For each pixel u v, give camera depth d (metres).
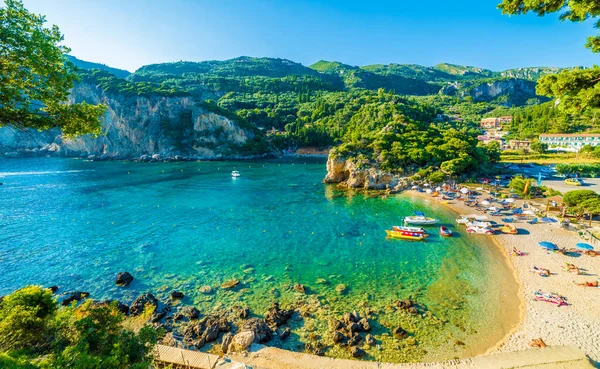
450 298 32.06
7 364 10.59
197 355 23.61
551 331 25.95
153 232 53.28
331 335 26.52
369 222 58.97
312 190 89.94
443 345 25.33
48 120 13.27
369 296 32.91
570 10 15.13
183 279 37.00
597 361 22.39
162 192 86.44
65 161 166.12
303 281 36.34
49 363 11.70
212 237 51.06
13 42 11.27
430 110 189.88
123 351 14.62
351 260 41.97
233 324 28.58
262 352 24.20
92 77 195.00
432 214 62.94
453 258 41.84
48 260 41.94
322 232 53.44
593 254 39.69
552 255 40.38
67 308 17.28
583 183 87.94
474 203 68.38
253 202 75.38
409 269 39.00
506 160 129.12
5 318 15.62
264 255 43.84
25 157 183.12
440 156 95.44
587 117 161.50
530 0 15.45
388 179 89.62
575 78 16.41
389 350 24.88
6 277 37.38
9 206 69.19
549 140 150.12
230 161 174.12
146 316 28.83
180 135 189.00
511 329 26.80
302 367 22.78
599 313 27.84
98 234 52.06
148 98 187.62
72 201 74.44
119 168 139.38
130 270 39.28
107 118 185.00
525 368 21.67
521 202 67.69
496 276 36.16
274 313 28.94
